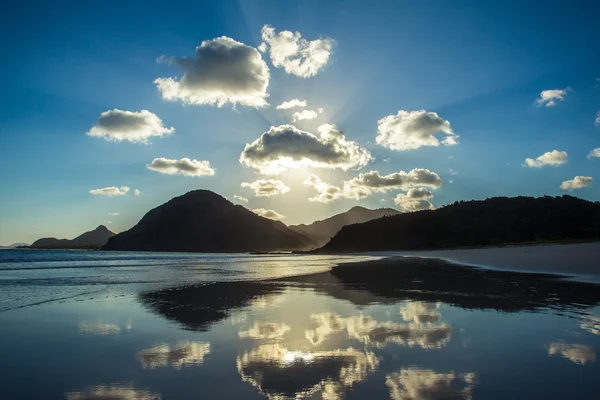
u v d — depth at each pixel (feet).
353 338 31.58
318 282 78.02
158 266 156.04
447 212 462.60
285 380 22.29
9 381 22.50
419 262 160.66
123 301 52.65
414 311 42.96
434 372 23.18
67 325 37.24
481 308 44.27
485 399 19.21
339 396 19.84
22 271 120.06
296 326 36.24
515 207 418.10
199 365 25.16
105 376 23.34
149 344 30.45
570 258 127.95
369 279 83.61
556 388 20.56
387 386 21.13
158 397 20.17
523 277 80.02
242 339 31.76
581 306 45.16
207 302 51.37
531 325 35.24
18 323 38.24
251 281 81.51
